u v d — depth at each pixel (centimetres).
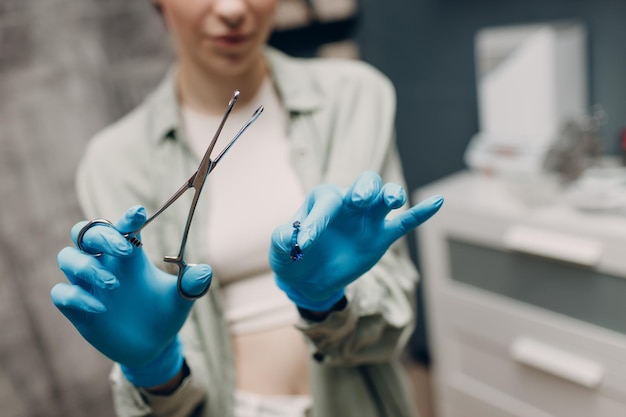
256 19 81
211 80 87
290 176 88
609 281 111
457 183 139
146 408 75
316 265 67
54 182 140
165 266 85
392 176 90
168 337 70
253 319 87
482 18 144
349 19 171
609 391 116
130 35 143
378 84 92
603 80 131
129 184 87
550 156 123
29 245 140
